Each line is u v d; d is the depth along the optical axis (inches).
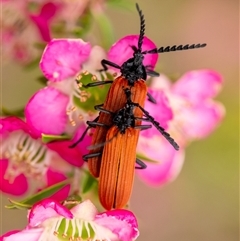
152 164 6.4
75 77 5.6
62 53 5.6
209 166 8.5
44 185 5.8
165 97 6.0
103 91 5.6
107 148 5.3
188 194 8.8
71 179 5.5
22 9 6.2
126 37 5.6
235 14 8.8
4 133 5.8
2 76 7.6
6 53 6.3
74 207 5.3
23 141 5.8
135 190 8.8
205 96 6.5
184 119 6.4
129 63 5.5
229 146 8.3
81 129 5.6
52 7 5.9
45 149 5.8
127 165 5.3
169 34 8.6
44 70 5.6
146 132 5.9
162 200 8.8
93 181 5.5
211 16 8.7
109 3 6.0
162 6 8.5
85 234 5.4
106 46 5.9
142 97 5.4
